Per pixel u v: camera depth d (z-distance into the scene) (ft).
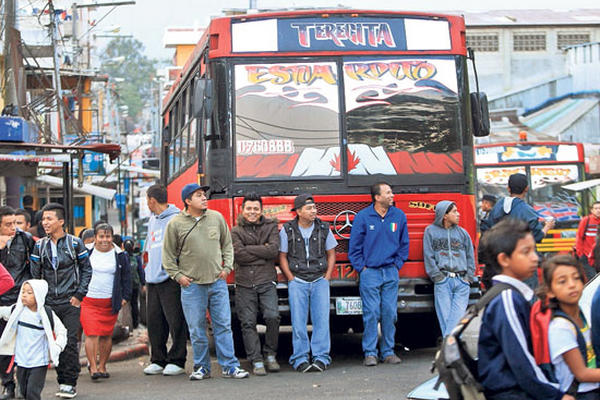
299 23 35.53
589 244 44.80
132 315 52.08
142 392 30.68
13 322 27.32
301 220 34.01
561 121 139.44
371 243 33.91
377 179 35.04
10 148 54.24
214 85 34.99
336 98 35.24
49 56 105.29
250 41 35.24
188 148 41.81
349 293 36.06
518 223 15.15
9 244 30.76
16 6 78.18
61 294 30.12
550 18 139.54
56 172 89.40
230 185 34.60
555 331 14.53
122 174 135.13
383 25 35.83
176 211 34.73
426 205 35.19
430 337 40.22
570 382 14.67
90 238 39.47
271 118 34.99
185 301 32.71
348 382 30.78
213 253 32.58
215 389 30.53
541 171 62.03
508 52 139.23
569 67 138.72
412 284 34.96
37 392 27.40
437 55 35.94
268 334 33.99
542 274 15.03
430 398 18.81
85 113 130.21
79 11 134.41
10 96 72.74
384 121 35.29
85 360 38.50
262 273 33.63
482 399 14.75
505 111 139.33
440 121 35.58
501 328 14.52
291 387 30.22
